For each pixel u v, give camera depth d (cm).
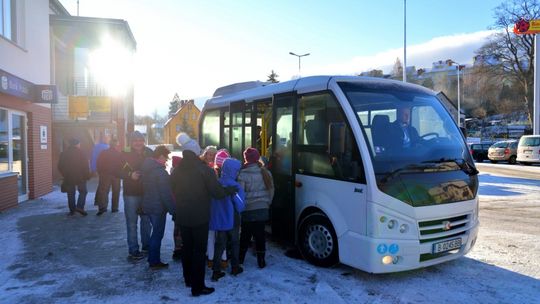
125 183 594
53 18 1597
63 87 1859
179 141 480
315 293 468
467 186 518
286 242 676
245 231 554
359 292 471
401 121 531
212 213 500
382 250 462
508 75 4338
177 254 593
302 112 581
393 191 469
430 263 489
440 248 486
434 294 466
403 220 468
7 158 1002
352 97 516
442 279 511
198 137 984
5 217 895
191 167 464
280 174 621
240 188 517
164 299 457
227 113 827
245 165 552
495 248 645
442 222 493
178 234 589
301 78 603
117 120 1878
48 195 1216
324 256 540
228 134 819
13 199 1015
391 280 507
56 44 1756
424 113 554
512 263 572
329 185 524
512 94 5756
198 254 464
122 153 604
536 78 2875
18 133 1074
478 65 4516
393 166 480
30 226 809
